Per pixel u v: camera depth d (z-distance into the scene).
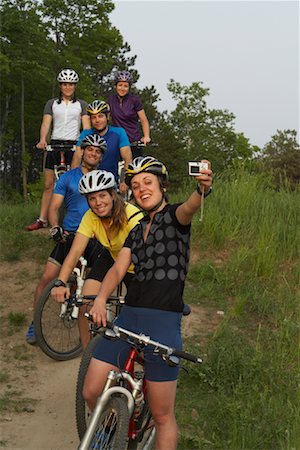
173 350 3.85
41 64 37.75
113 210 4.86
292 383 5.64
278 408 5.18
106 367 4.17
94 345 4.72
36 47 36.84
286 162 68.88
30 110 42.44
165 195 4.19
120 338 3.96
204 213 9.12
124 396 3.99
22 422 5.34
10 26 35.84
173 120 61.78
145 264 4.03
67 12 38.31
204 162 3.88
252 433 4.87
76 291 6.24
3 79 38.56
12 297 7.86
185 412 5.36
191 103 60.28
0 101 42.34
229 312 7.16
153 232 4.04
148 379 4.03
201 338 6.64
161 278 4.00
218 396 5.46
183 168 56.47
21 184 52.62
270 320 7.00
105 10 39.00
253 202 9.59
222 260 8.43
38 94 41.31
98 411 3.90
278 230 8.62
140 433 4.38
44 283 6.55
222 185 10.34
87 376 4.20
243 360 5.89
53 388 5.97
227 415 5.17
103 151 6.29
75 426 5.31
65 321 6.58
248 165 11.17
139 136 9.45
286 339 6.49
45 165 9.14
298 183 10.41
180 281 4.04
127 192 7.66
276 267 8.04
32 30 36.12
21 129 41.50
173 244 4.02
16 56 36.59
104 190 4.81
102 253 5.39
